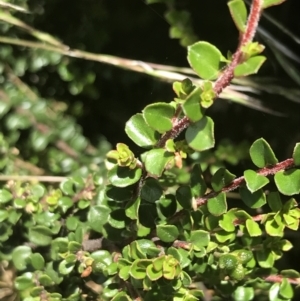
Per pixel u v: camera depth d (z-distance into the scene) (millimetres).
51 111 476
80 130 487
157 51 494
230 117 484
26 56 467
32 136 451
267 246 290
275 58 444
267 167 254
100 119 521
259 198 265
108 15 485
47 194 354
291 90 426
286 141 459
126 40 501
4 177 393
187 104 209
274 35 431
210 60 218
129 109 512
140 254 262
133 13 479
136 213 265
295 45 442
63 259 306
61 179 406
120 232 298
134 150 456
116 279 298
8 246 344
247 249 288
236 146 459
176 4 451
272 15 434
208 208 265
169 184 377
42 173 453
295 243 453
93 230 326
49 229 313
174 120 231
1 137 426
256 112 475
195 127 220
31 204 323
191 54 217
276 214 266
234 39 460
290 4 440
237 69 204
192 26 450
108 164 260
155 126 228
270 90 425
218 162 451
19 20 439
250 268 292
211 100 210
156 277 248
